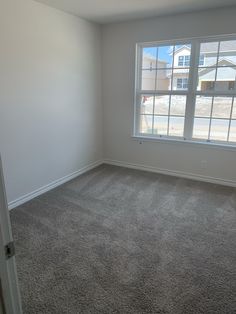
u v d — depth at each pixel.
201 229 2.52
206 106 3.57
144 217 2.73
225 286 1.80
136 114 4.14
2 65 2.56
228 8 3.06
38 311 1.59
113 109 4.27
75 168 3.93
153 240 2.34
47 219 2.68
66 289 1.76
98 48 4.03
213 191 3.38
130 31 3.77
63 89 3.43
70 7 3.07
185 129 3.78
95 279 1.86
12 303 0.78
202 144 3.62
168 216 2.76
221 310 1.60
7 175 2.82
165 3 2.93
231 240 2.34
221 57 3.34
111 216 2.75
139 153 4.21
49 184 3.44
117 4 2.96
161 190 3.42
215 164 3.62
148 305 1.64
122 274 1.91
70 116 3.65
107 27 3.94
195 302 1.66
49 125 3.29
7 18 2.54
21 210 2.88
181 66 3.62
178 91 3.70
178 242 2.31
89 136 4.14
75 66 3.59
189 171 3.85
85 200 3.13
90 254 2.14
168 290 1.76
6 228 0.72
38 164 3.22
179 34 3.42
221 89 3.42
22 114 2.88
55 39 3.17
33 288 1.77
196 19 3.27
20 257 2.09
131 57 3.86
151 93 3.93
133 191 3.38
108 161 4.57
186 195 3.26
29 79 2.89
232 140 3.49
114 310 1.60
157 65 3.80
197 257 2.11
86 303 1.65
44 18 2.96
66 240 2.33
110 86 4.19
